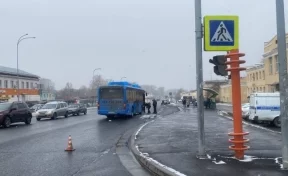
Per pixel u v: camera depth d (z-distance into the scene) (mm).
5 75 72188
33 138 16953
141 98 38594
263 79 57969
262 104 22641
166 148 11594
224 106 61500
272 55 49281
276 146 11711
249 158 9336
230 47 9500
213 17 9484
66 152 12461
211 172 7781
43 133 19375
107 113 30375
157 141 13461
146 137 14805
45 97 96375
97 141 15500
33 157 11430
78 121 29578
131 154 11922
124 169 9422
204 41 9516
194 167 8359
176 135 15352
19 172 9102
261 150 10797
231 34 9508
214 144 12289
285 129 8016
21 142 15453
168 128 18703
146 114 38156
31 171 9219
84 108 44875
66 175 8727
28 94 80500
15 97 74000
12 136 18062
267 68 52344
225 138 14094
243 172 7680
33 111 52500
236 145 9398
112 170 9281
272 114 22516
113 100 30328
